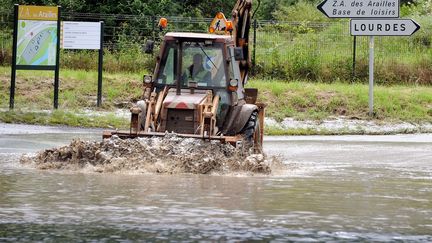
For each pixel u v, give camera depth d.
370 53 50.81
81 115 45.31
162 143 24.80
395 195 19.72
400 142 39.03
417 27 50.75
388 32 50.88
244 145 26.06
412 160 29.97
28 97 49.75
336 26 70.50
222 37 28.08
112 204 17.36
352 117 50.09
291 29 71.00
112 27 68.19
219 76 27.75
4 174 22.77
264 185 21.28
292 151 33.41
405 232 14.61
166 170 23.72
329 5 51.84
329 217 16.14
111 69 62.34
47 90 51.09
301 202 18.20
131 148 24.50
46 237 13.65
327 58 64.50
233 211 16.66
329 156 31.30
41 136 36.94
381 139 41.09
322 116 49.66
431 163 28.84
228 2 79.94
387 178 23.69
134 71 62.06
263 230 14.55
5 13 71.56
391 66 63.84
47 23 46.94
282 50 65.75
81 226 14.72
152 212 16.36
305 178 23.31
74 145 24.89
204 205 17.41
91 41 49.88
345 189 20.78
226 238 13.76
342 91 53.72
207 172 23.91
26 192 19.06
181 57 27.88
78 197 18.33
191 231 14.35
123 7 71.38
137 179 22.00
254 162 24.34
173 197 18.55
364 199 18.91
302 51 64.94
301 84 56.38
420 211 17.09
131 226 14.77
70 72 55.88
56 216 15.75
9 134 37.53
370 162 29.08
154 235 13.94
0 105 47.84
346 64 63.84
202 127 25.84
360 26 51.00
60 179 21.72
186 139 25.02
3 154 28.81
